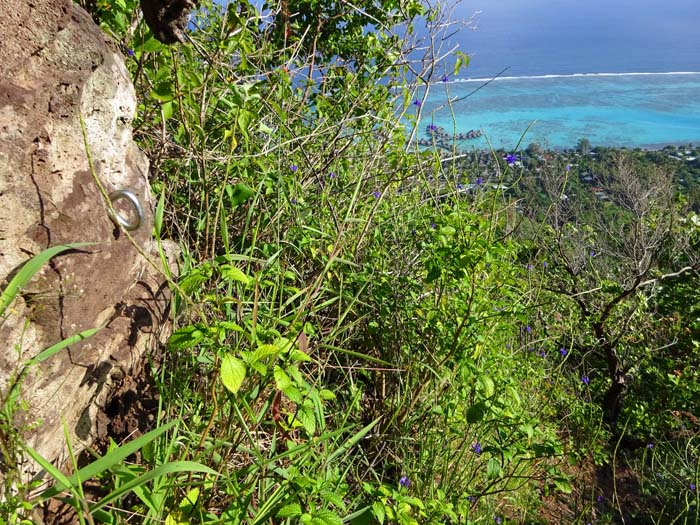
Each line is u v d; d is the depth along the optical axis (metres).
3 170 1.27
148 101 2.58
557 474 2.96
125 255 1.75
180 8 1.79
